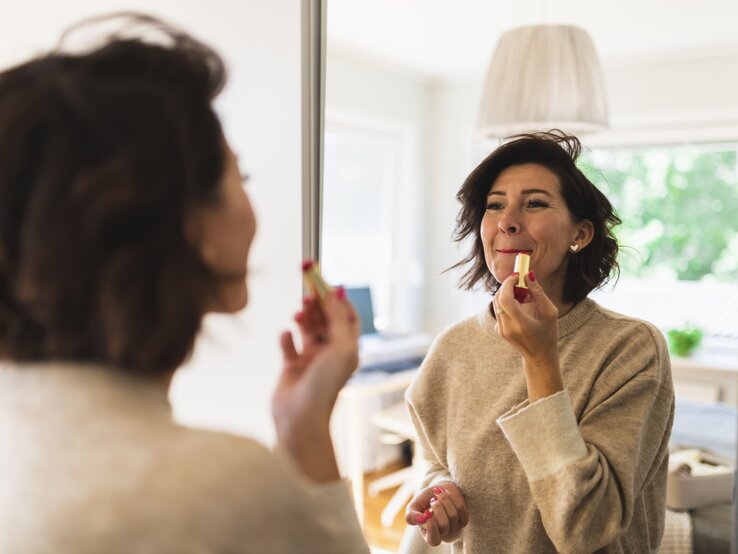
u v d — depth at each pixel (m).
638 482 0.70
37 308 0.36
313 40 1.14
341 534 0.39
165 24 0.42
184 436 0.37
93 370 0.37
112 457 0.35
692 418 1.28
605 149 1.76
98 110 0.35
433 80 1.94
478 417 0.80
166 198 0.35
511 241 0.74
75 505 0.33
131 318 0.35
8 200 0.36
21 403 0.37
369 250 1.91
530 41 1.52
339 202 1.83
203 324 0.41
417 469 1.89
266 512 0.35
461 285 0.90
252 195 1.20
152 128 0.35
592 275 0.77
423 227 1.92
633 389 0.70
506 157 0.79
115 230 0.35
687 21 1.47
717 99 1.53
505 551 0.75
